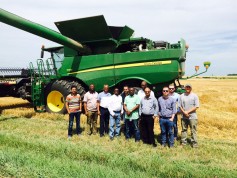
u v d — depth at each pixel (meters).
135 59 10.25
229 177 5.04
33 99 11.59
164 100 7.20
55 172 4.88
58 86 11.23
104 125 8.42
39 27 9.48
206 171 5.25
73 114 7.91
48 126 9.03
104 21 10.42
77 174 4.83
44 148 6.40
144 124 7.46
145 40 10.66
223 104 15.62
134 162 5.68
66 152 6.22
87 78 11.00
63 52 11.82
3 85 13.34
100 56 10.77
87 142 7.38
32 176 4.73
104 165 5.48
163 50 9.92
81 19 10.51
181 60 10.37
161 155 6.38
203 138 8.12
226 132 9.05
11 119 9.99
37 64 11.91
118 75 10.50
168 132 7.19
